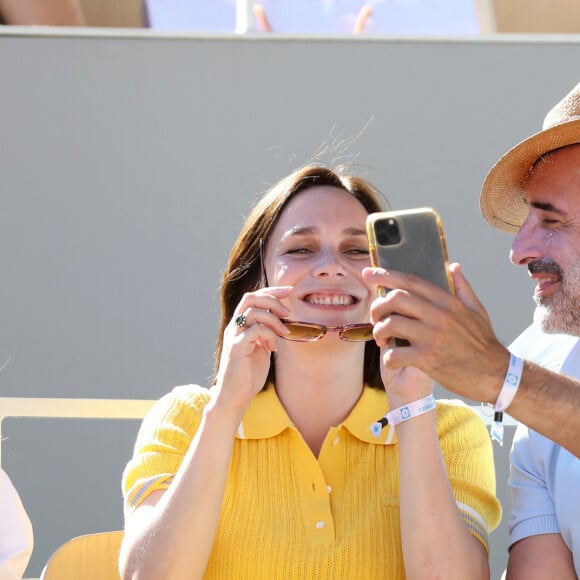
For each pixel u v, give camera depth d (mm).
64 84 15664
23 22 15992
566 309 9484
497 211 10555
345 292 9812
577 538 9477
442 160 15812
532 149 9578
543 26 16688
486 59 15938
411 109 15852
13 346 15250
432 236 7918
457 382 7820
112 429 15164
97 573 10125
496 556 14664
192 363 15297
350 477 9695
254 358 9453
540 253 9539
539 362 10703
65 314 15320
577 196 9375
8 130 15586
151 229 15492
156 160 15617
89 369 15234
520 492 10016
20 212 15477
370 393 10070
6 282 15359
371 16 16188
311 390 9992
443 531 9000
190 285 15422
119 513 15016
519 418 8016
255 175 15641
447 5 16266
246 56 15805
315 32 16078
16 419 15172
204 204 15570
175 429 9969
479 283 15586
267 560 9250
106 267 15430
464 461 9891
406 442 9164
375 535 9359
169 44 15758
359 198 10453
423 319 7559
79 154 15578
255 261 10500
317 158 15719
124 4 16094
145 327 15336
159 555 8969
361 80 15844
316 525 9336
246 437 9766
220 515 9492
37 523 14969
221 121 15703
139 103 15680
